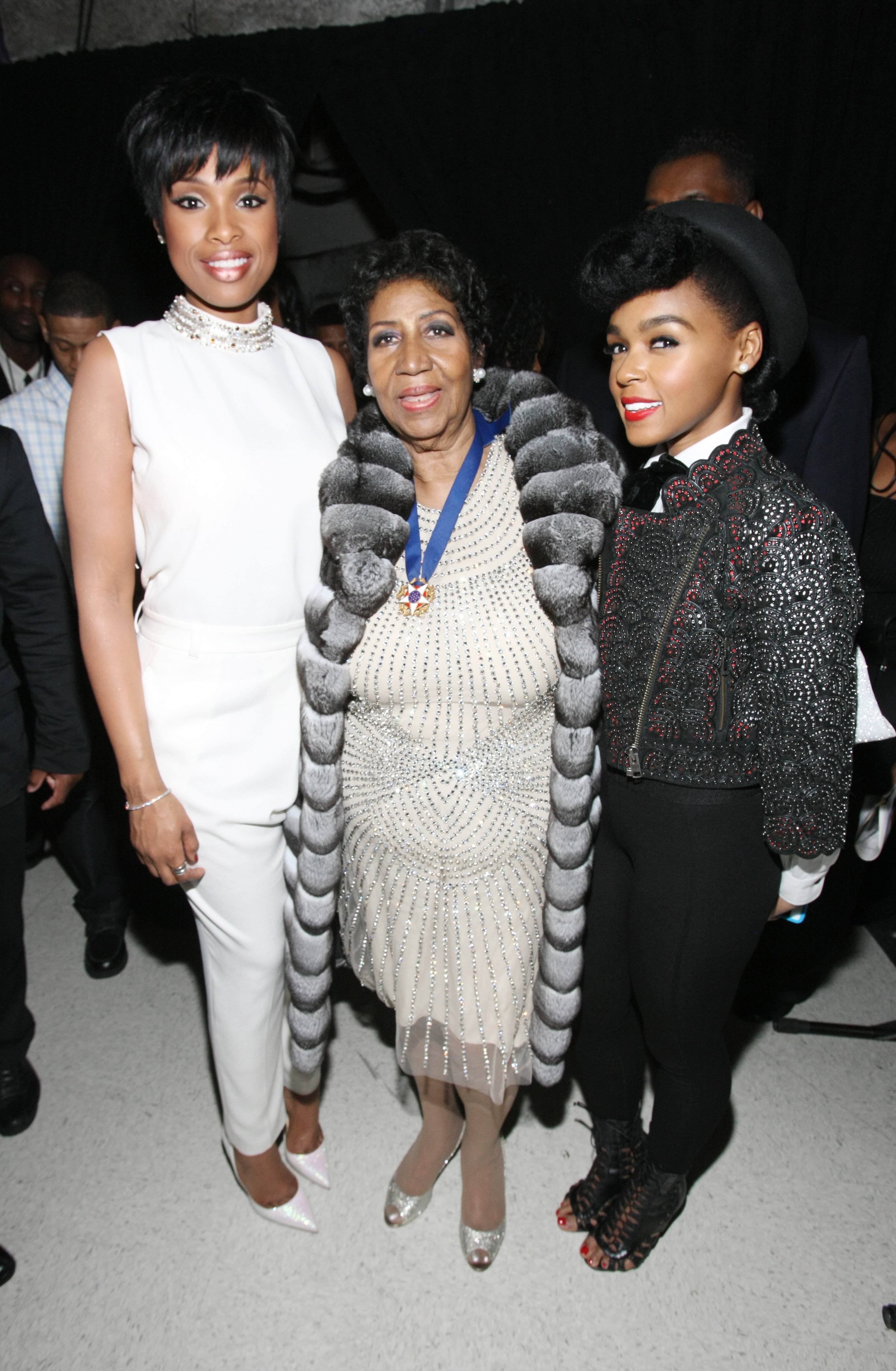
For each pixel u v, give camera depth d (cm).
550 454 133
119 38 423
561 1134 195
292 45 389
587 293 124
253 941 153
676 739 130
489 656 133
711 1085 150
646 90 351
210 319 140
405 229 394
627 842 142
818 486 172
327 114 413
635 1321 158
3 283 318
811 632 117
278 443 139
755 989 220
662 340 120
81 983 241
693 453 129
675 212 122
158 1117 200
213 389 137
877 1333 156
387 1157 191
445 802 140
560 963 146
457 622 133
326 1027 162
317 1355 154
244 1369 152
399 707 138
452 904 145
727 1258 169
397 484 134
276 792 148
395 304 127
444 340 129
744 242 118
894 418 197
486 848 141
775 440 175
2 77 438
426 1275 167
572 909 143
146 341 136
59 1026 226
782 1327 157
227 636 141
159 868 144
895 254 327
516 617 134
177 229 134
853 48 317
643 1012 148
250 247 135
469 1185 170
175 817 142
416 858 143
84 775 231
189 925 260
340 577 131
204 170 130
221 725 143
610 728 137
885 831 174
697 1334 156
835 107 323
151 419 133
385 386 131
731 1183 183
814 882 133
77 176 437
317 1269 168
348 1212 179
